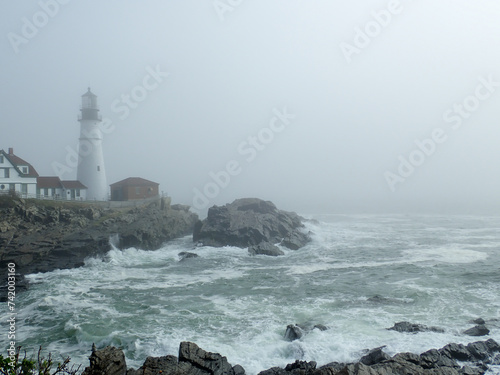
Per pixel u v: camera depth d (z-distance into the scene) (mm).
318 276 29484
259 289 26188
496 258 34406
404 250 39344
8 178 47469
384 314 20500
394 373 13477
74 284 28219
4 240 34938
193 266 34219
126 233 40969
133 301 23922
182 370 13578
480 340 16922
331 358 15680
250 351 16641
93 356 12984
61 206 44969
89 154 60312
